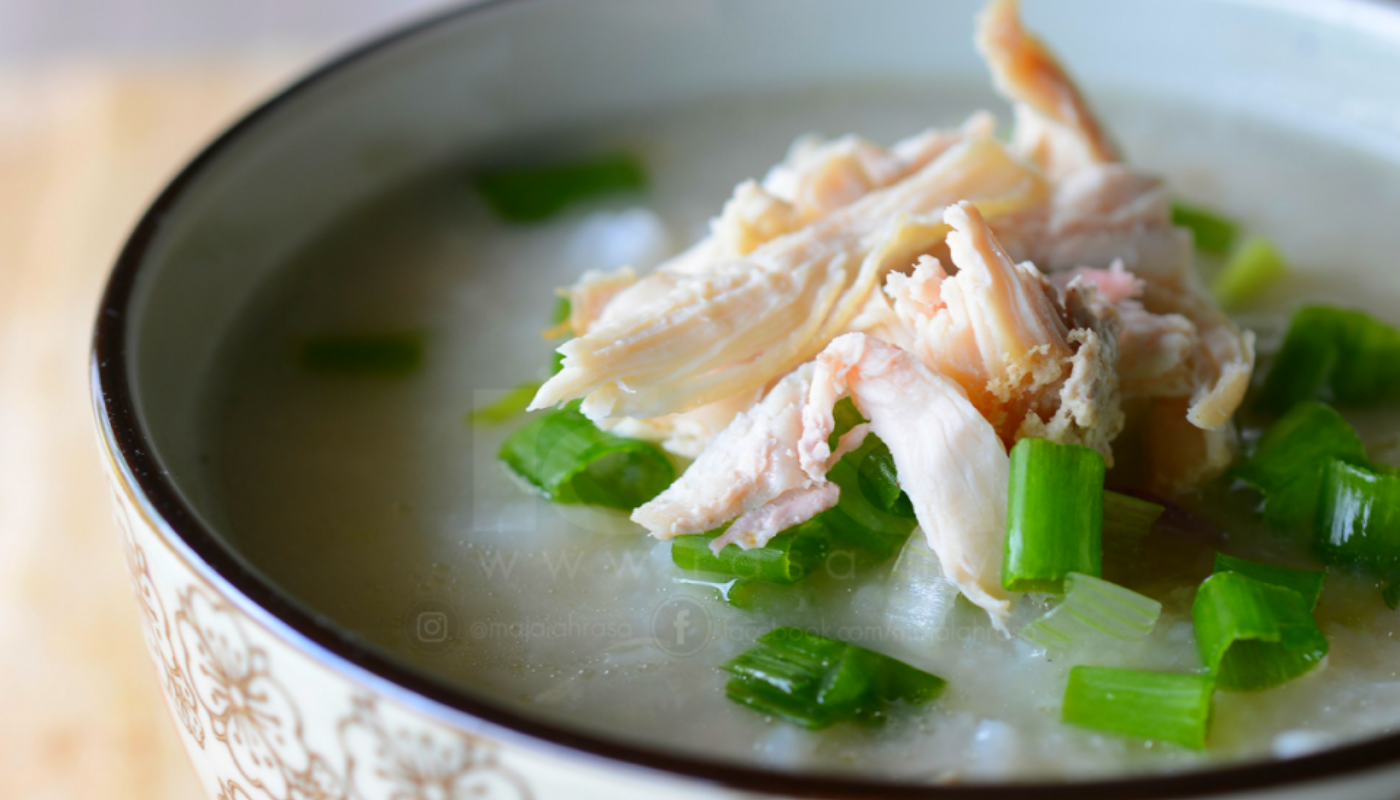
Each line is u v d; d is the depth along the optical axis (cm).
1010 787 21
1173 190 32
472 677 25
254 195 30
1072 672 24
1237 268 30
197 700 24
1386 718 24
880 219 27
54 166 37
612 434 27
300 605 22
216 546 23
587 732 21
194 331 28
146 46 54
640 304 27
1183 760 23
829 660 24
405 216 32
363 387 29
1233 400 26
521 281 31
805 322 26
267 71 41
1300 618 24
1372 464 26
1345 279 30
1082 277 26
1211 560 26
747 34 34
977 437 25
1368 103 33
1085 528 24
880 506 26
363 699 22
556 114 34
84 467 32
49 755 28
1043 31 34
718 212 32
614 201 32
